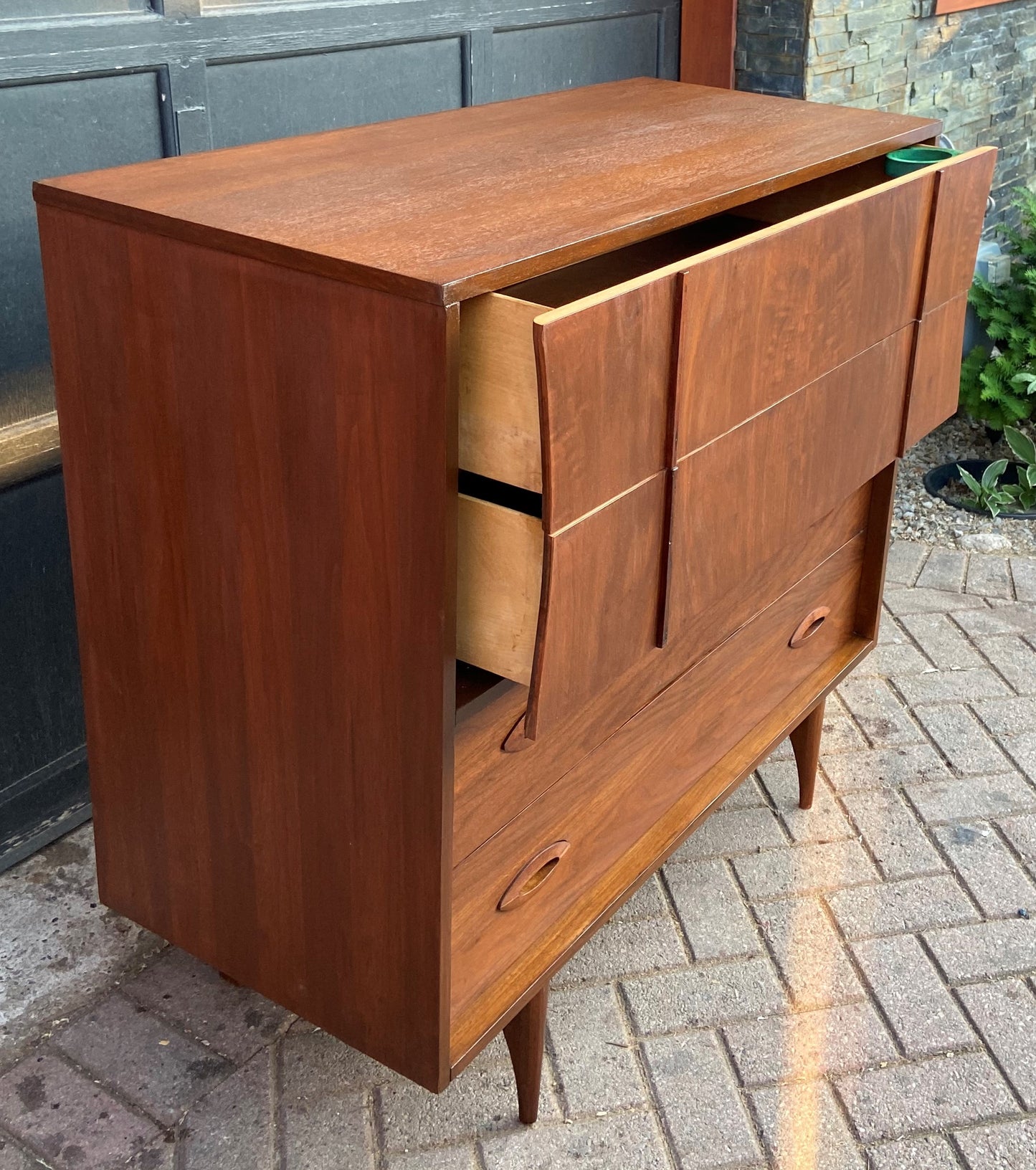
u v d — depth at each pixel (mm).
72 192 1568
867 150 2072
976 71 4723
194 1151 1947
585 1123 2021
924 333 2182
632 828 2061
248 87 2523
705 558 1701
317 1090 2059
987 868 2594
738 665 2234
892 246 1965
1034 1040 2189
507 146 1985
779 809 2758
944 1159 1974
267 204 1568
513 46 3119
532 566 1426
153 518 1688
